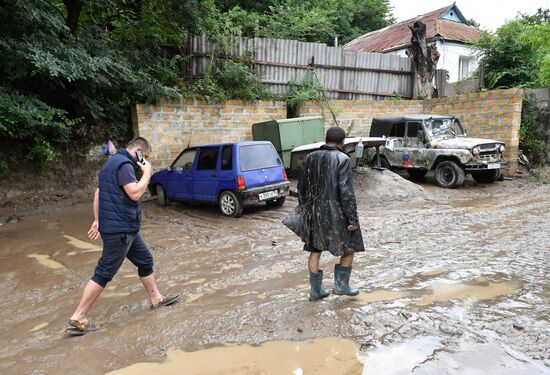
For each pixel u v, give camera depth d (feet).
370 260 17.81
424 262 17.15
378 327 11.48
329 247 12.75
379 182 34.96
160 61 41.96
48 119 30.22
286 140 38.34
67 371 10.17
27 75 32.40
